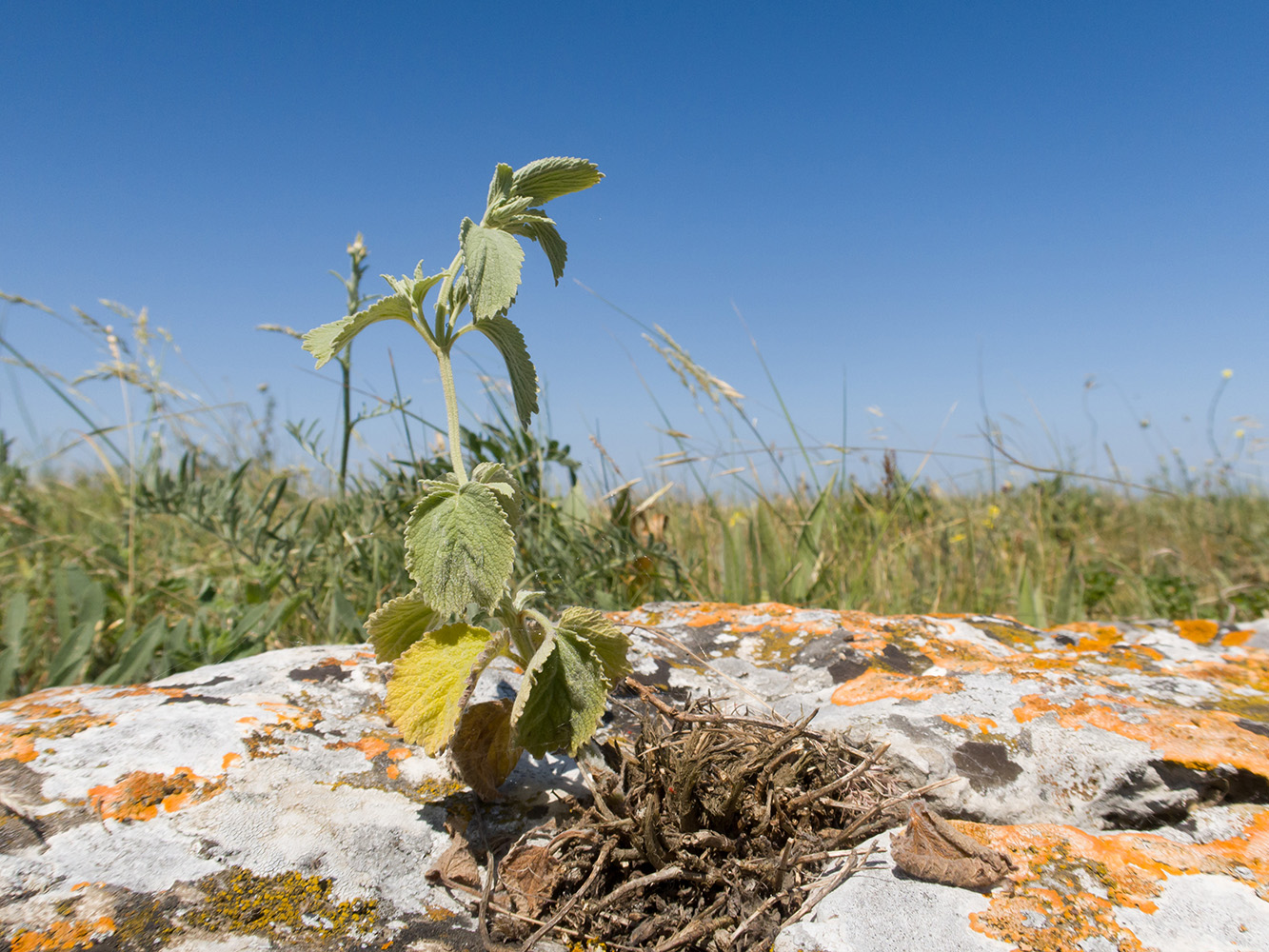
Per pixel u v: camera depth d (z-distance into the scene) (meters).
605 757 0.34
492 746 0.32
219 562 0.83
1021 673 0.41
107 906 0.26
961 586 0.82
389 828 0.31
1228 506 1.33
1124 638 0.51
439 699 0.30
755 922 0.28
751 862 0.29
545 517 0.67
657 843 0.29
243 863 0.28
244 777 0.31
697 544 0.83
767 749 0.32
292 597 0.56
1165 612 0.87
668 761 0.31
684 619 0.50
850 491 0.99
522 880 0.30
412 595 0.32
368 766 0.33
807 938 0.27
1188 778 0.33
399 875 0.29
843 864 0.30
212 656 0.53
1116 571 1.00
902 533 0.93
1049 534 0.98
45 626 0.60
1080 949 0.26
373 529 0.66
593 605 0.61
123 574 0.71
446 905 0.29
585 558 0.67
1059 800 0.33
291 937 0.26
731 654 0.46
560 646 0.30
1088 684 0.40
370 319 0.31
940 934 0.27
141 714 0.33
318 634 0.61
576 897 0.28
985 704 0.37
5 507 0.77
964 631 0.48
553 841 0.30
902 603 0.76
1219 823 0.32
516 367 0.33
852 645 0.45
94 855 0.27
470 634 0.31
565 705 0.31
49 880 0.26
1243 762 0.33
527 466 0.74
